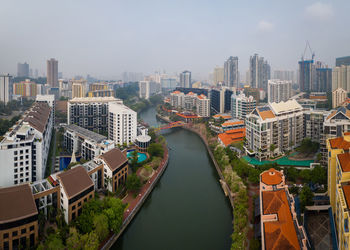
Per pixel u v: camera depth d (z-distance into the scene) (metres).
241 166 184.25
